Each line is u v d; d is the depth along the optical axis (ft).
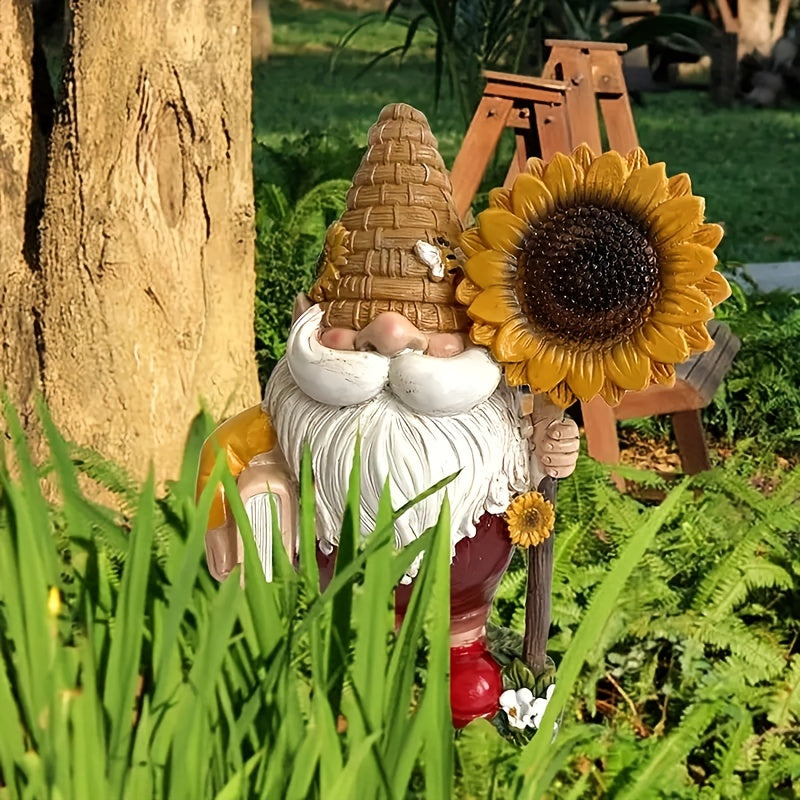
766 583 7.89
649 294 5.18
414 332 5.31
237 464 5.81
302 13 67.15
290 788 3.49
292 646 3.62
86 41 8.88
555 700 3.88
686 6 50.62
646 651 7.34
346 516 3.93
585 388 5.32
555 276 5.23
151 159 9.09
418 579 3.69
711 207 32.27
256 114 44.37
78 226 9.00
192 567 3.64
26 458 4.07
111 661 3.63
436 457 5.33
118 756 3.47
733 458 11.35
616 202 5.18
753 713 6.49
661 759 5.01
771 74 51.90
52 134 9.14
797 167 38.40
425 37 60.85
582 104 10.32
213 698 3.74
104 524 4.48
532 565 6.02
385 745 3.65
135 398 9.17
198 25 9.12
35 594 3.65
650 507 10.57
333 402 5.41
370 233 5.48
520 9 18.79
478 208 16.28
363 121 42.22
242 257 9.96
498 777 4.53
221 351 9.83
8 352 9.44
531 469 5.79
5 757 3.65
